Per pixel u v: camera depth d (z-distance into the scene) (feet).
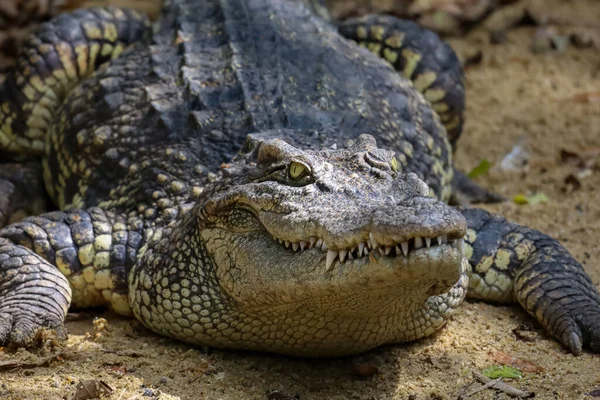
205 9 47.26
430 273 26.63
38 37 46.80
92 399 29.17
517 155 53.83
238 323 33.04
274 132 36.68
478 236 38.22
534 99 60.64
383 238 26.32
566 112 58.75
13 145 47.78
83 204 40.68
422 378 31.99
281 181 31.07
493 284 37.99
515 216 47.11
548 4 73.61
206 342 34.24
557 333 34.83
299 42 44.65
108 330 35.45
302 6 49.80
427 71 48.98
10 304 33.71
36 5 65.26
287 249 30.35
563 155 52.90
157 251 35.12
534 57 66.44
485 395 30.58
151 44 45.57
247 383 31.40
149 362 32.40
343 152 31.76
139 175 38.63
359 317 31.04
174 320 34.22
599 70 64.59
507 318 37.14
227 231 32.35
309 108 39.42
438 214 26.21
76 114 43.60
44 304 34.01
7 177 45.44
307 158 30.66
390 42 49.01
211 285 33.32
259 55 42.91
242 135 37.86
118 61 45.50
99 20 47.65
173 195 37.11
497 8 71.87
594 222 46.14
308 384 31.81
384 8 69.41
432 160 44.27
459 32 69.41
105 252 36.42
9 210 44.70
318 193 29.81
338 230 27.84
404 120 43.37
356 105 41.14
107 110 42.09
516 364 32.89
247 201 31.22
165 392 30.07
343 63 44.16
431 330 34.55
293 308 30.96
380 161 31.04
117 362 32.04
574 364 32.91
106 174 40.27
